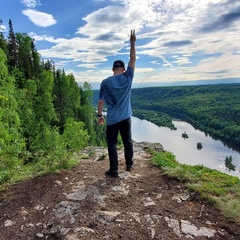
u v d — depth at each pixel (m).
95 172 4.92
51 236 2.86
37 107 38.50
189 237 2.74
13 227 3.04
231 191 3.81
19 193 3.93
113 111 4.46
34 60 52.75
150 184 4.21
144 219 3.12
